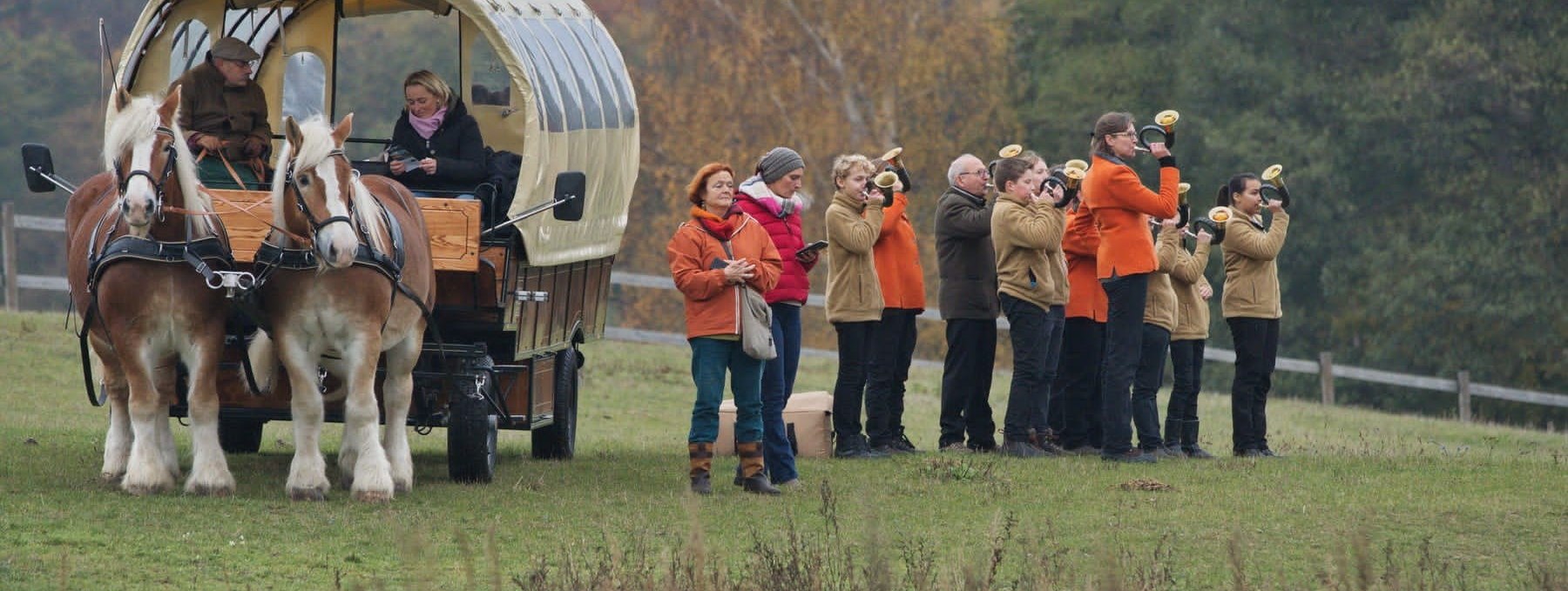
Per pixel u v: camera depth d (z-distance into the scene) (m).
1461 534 34.28
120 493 34.62
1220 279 128.38
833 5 137.38
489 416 38.56
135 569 28.05
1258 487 39.50
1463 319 119.94
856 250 42.56
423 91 40.41
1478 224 118.19
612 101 45.44
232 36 42.75
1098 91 137.25
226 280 32.19
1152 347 44.69
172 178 32.69
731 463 44.34
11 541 29.70
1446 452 51.97
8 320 75.94
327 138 32.12
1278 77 127.62
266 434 52.50
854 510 35.12
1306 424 74.75
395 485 35.97
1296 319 129.62
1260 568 30.25
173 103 32.75
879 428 45.12
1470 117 120.38
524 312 39.12
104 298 33.28
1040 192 43.31
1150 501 37.09
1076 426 47.28
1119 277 42.69
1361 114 120.62
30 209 154.62
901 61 138.00
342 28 55.62
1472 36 120.88
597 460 45.22
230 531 31.05
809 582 26.47
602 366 79.81
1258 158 121.25
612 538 27.75
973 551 30.83
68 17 164.12
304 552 29.75
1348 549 31.61
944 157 138.12
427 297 35.69
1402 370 126.25
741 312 36.16
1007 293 43.97
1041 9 143.25
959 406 46.72
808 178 136.75
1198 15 136.12
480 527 32.62
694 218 36.31
